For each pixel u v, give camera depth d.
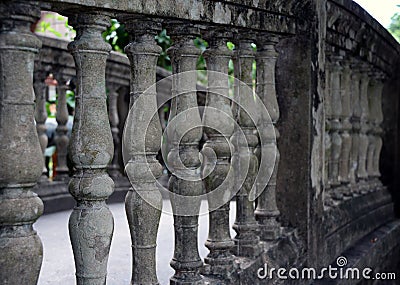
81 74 1.71
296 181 3.12
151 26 1.96
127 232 4.14
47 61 4.66
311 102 3.11
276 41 2.88
